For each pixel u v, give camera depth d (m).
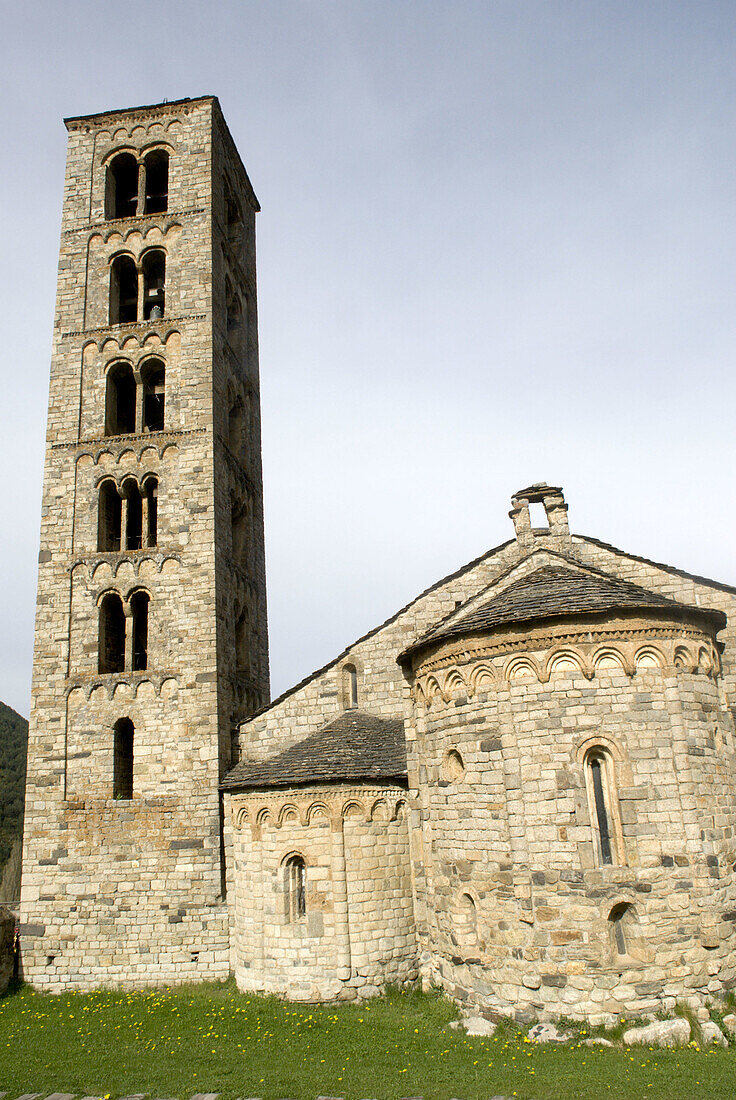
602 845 18.23
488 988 18.88
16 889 57.47
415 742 23.09
